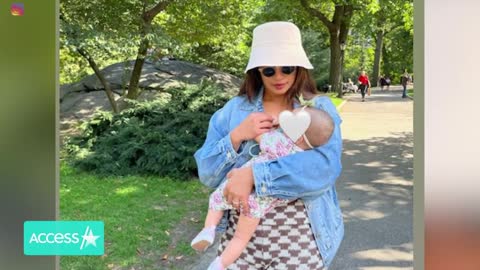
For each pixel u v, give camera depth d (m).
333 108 1.72
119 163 6.07
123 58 8.84
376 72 33.94
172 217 4.28
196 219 4.24
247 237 1.65
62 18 7.36
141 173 6.02
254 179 1.59
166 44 8.77
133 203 4.76
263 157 1.65
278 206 1.65
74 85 10.73
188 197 5.00
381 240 3.71
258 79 1.78
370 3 12.52
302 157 1.58
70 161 6.38
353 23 20.48
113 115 6.93
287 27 1.68
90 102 10.07
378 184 5.48
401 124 11.15
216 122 1.83
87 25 7.46
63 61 9.30
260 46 1.69
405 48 37.78
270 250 1.66
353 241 3.69
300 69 1.71
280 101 1.75
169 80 10.63
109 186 5.48
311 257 1.68
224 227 1.78
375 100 19.27
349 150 7.71
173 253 3.45
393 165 6.59
